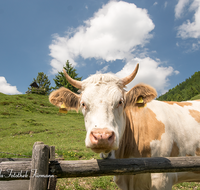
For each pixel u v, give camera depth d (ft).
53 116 108.88
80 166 6.73
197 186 18.22
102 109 8.02
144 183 10.25
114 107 8.45
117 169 6.97
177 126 11.21
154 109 11.42
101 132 6.81
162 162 7.41
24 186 11.66
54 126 70.13
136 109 10.65
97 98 8.32
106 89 8.68
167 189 9.66
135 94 10.12
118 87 9.34
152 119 10.84
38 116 101.40
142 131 10.62
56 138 47.88
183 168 7.57
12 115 93.45
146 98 10.13
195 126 11.73
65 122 87.25
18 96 150.82
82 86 9.78
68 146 37.19
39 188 6.03
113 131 7.20
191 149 11.25
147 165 7.23
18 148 35.47
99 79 9.32
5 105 111.45
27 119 83.20
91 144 6.78
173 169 7.49
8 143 40.09
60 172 6.54
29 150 33.73
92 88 8.80
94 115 7.97
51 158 6.57
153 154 10.14
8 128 61.05
